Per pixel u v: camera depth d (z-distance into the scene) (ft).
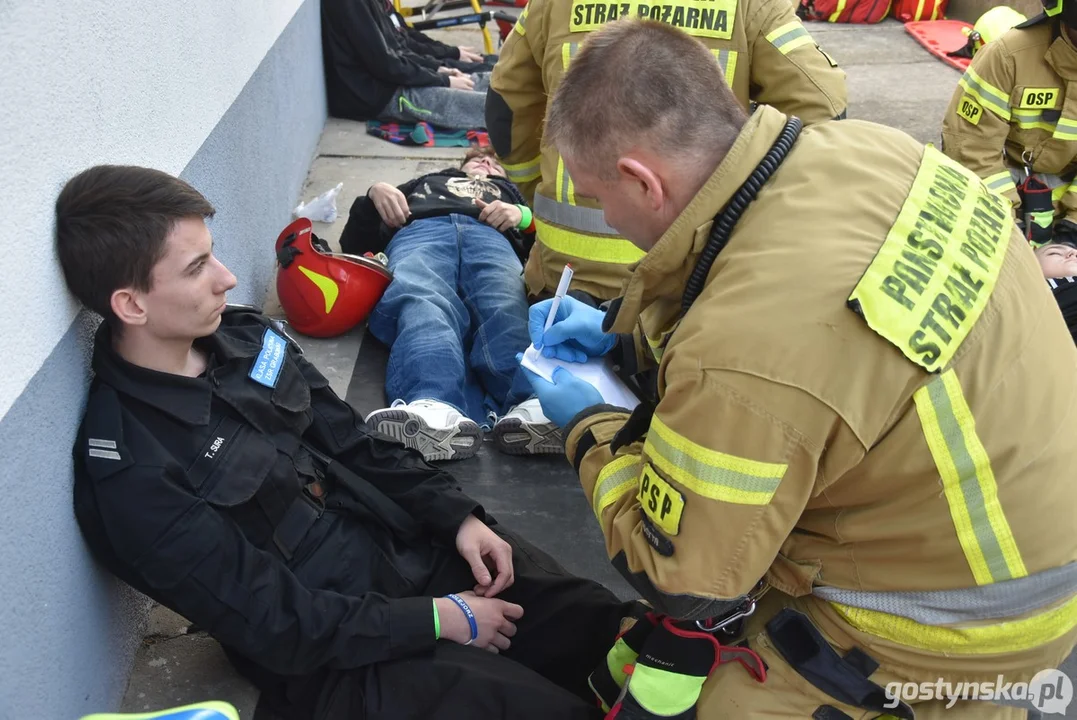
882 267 3.93
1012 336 4.11
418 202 10.82
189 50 7.09
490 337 9.11
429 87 15.42
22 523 4.18
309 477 5.86
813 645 4.69
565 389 6.70
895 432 4.02
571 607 5.92
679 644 4.77
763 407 3.87
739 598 4.39
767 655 4.84
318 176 13.61
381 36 15.14
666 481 4.22
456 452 7.87
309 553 5.64
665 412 4.23
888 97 17.98
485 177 11.57
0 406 3.94
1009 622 4.36
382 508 6.01
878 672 4.67
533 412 7.92
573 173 4.65
